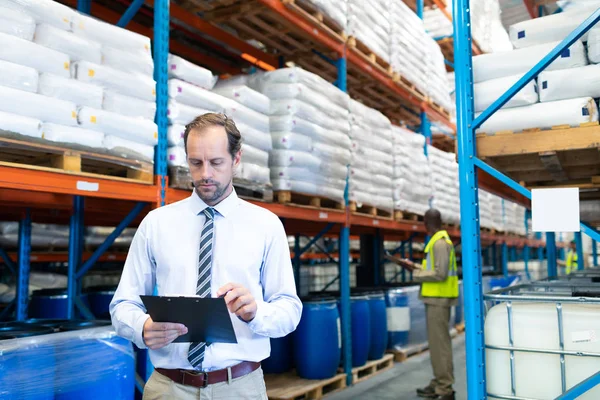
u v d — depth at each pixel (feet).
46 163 10.03
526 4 18.01
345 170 17.89
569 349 7.50
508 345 7.94
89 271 21.83
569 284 10.59
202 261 6.28
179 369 6.25
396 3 22.38
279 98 15.05
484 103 9.06
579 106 8.19
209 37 19.63
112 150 10.00
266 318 5.86
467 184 8.61
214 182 6.06
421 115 26.25
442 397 16.25
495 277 33.01
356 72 21.76
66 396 8.14
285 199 14.89
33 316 15.65
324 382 16.55
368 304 19.84
